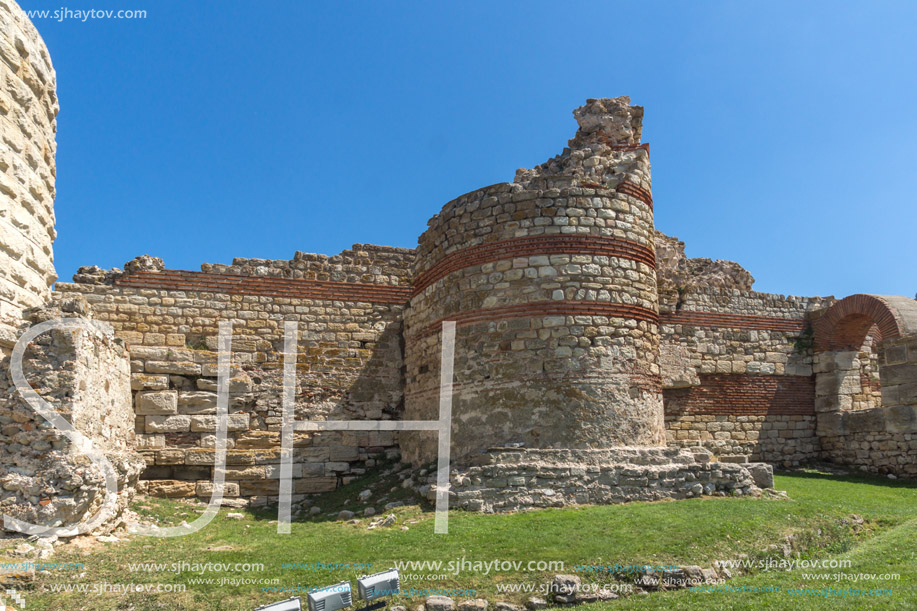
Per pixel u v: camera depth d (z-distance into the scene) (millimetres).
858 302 18234
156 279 15664
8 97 9531
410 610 7422
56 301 10117
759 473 12750
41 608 7160
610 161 14297
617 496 11453
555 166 15484
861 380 18984
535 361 12641
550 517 10367
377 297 17188
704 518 10094
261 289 16344
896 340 16922
